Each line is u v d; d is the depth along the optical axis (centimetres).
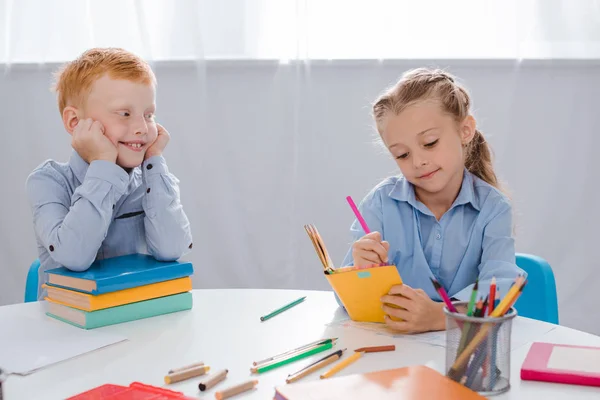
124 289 100
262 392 71
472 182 126
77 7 225
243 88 227
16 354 85
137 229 133
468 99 125
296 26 223
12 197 230
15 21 224
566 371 73
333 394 64
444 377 69
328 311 104
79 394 70
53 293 104
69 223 113
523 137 226
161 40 225
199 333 93
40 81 226
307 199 230
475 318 68
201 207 230
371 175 227
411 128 115
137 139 123
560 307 228
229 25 225
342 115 226
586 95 224
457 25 223
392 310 92
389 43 223
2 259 231
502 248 118
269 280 232
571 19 222
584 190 227
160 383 75
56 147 229
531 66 223
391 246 127
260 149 229
